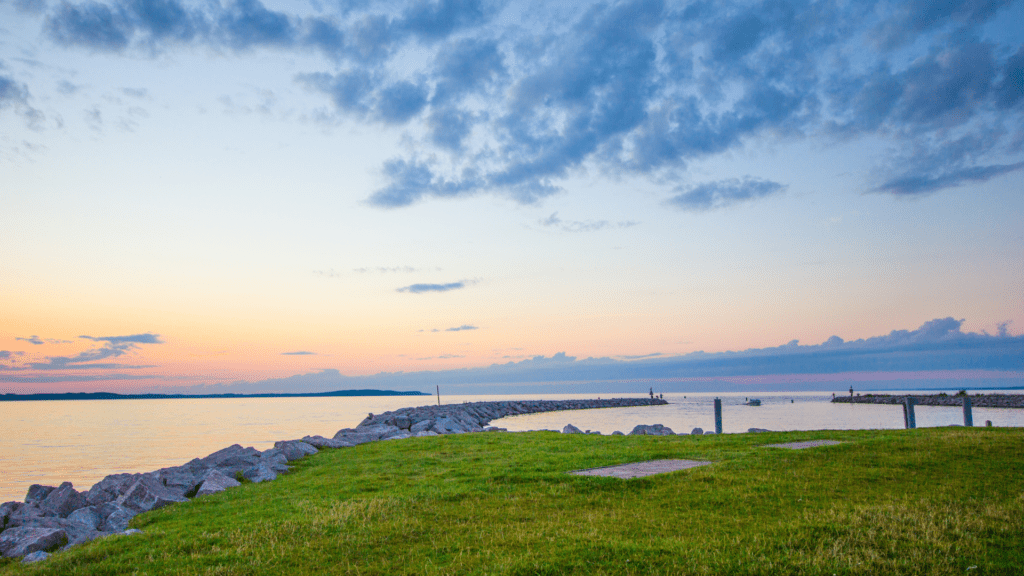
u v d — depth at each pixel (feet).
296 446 88.99
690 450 73.51
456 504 47.55
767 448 71.20
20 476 108.88
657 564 31.76
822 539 34.81
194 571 33.53
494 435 102.99
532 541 36.65
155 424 256.32
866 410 258.16
